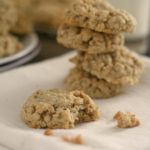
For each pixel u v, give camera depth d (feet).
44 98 1.27
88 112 1.27
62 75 1.58
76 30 1.42
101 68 1.42
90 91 1.44
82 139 1.13
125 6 2.04
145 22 2.13
